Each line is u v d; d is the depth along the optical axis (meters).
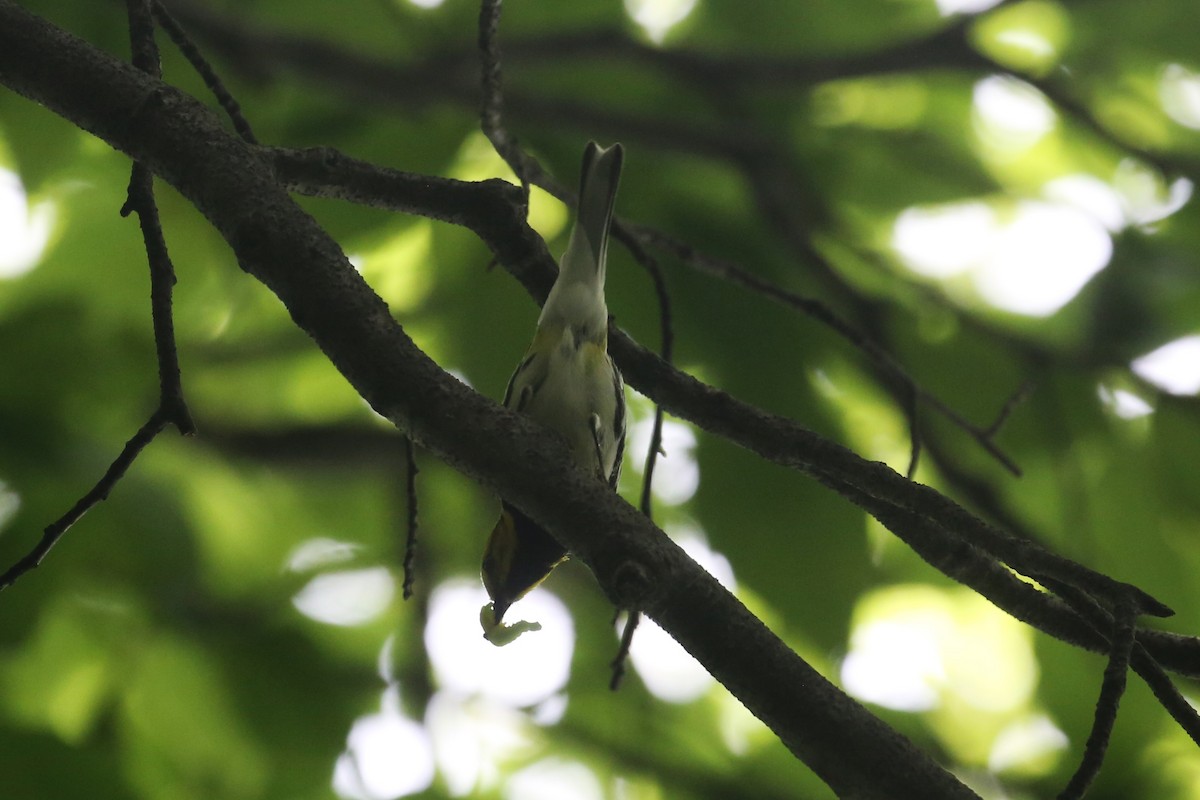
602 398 6.20
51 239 10.91
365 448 12.85
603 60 10.98
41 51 4.52
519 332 8.93
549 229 10.24
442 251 9.41
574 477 3.86
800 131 11.14
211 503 11.94
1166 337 9.62
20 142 9.70
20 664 9.77
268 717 10.12
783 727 3.65
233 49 9.69
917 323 9.85
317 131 10.23
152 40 4.92
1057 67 11.34
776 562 8.57
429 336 9.32
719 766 13.03
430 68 10.26
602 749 12.86
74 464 8.71
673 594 3.72
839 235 10.59
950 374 9.67
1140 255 9.97
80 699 10.05
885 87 11.96
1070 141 11.59
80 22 9.49
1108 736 3.63
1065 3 10.91
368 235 9.27
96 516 8.90
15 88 4.57
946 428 9.72
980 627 14.07
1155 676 4.00
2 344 8.94
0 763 8.39
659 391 4.91
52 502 8.72
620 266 8.94
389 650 12.92
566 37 10.79
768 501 8.62
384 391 3.93
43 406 8.79
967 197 11.09
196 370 11.80
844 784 3.61
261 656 10.30
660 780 12.66
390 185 5.33
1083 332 9.84
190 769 9.97
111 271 10.90
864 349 6.91
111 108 4.45
